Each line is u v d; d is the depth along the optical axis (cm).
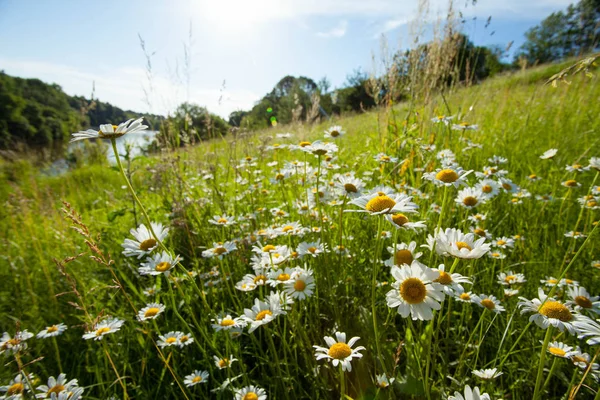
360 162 439
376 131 559
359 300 232
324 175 352
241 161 449
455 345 206
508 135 527
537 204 338
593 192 278
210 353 213
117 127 147
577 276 239
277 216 331
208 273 278
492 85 867
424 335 157
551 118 594
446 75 491
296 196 347
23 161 870
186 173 512
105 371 208
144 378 212
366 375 181
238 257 289
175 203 370
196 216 367
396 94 460
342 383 131
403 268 127
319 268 245
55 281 317
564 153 440
